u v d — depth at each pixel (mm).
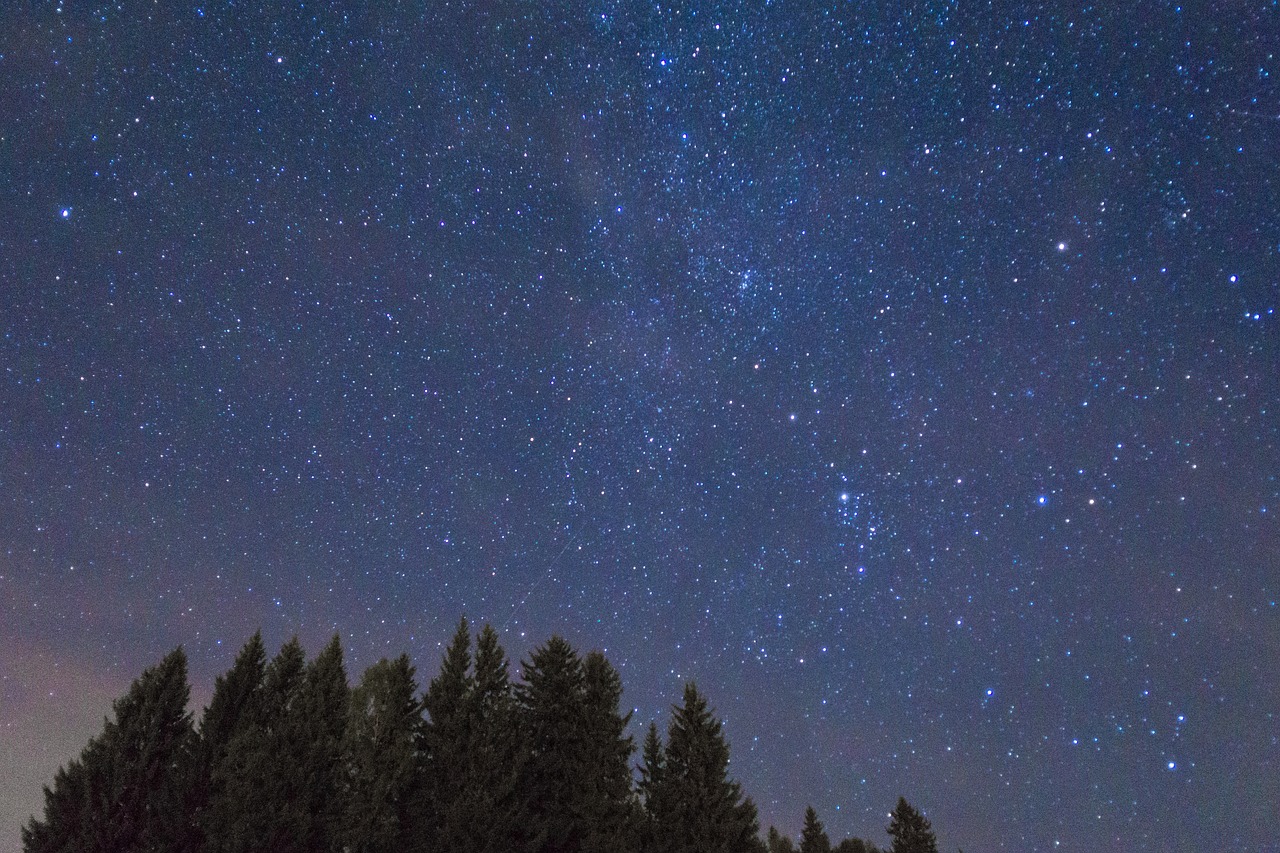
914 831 34875
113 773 20328
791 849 40719
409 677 24328
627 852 23172
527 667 26719
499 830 22344
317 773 20406
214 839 18891
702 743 26438
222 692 22312
